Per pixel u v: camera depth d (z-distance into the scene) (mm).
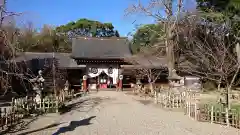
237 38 21703
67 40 61719
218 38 21641
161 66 32531
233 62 20328
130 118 15570
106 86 40812
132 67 36375
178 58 29047
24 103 16328
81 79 39625
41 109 17500
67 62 41188
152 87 31703
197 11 27000
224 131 11867
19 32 14000
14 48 12625
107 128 12531
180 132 11680
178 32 27000
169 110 18984
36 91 18266
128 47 43844
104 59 39594
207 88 30688
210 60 22000
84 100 26234
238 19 24953
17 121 13953
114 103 23609
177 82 24016
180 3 27156
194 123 13852
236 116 12812
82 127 12750
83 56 39562
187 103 16984
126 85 41875
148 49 36062
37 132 11547
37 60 37188
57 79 30438
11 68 13297
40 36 53812
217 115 13930
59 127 12711
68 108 20109
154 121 14477
